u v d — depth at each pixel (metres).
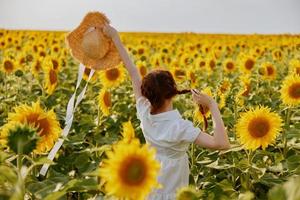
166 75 4.62
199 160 6.40
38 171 5.85
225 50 24.44
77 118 9.40
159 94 4.55
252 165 5.72
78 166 5.71
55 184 3.98
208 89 6.80
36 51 20.12
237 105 8.27
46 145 4.55
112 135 7.60
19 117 4.53
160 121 4.57
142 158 2.82
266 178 5.62
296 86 7.07
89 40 5.16
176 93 4.60
